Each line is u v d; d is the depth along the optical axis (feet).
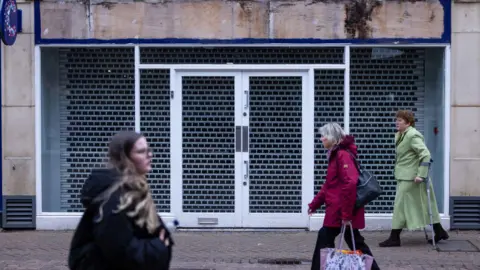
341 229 24.68
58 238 35.94
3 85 37.47
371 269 24.91
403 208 33.50
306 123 37.50
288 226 37.91
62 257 31.68
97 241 12.87
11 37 34.71
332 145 25.20
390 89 37.63
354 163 24.97
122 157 13.33
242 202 37.78
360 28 36.88
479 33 36.78
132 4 37.11
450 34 36.83
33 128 37.55
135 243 12.88
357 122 37.70
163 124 37.76
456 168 37.01
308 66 37.22
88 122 38.14
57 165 38.45
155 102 37.70
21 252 32.71
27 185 37.76
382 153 37.76
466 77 36.86
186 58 37.52
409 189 33.35
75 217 38.01
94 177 13.33
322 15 36.88
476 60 36.86
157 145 37.78
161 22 37.09
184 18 37.09
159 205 37.96
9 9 34.24
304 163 37.58
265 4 36.86
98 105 38.04
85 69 37.96
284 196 37.81
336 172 25.04
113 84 37.86
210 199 37.91
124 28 37.22
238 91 37.52
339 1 36.81
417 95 37.70
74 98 38.14
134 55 37.52
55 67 38.14
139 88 37.58
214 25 37.04
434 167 37.96
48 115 38.27
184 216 37.83
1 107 37.52
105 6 37.19
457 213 37.09
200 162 37.81
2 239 35.70
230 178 37.78
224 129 37.63
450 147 37.04
